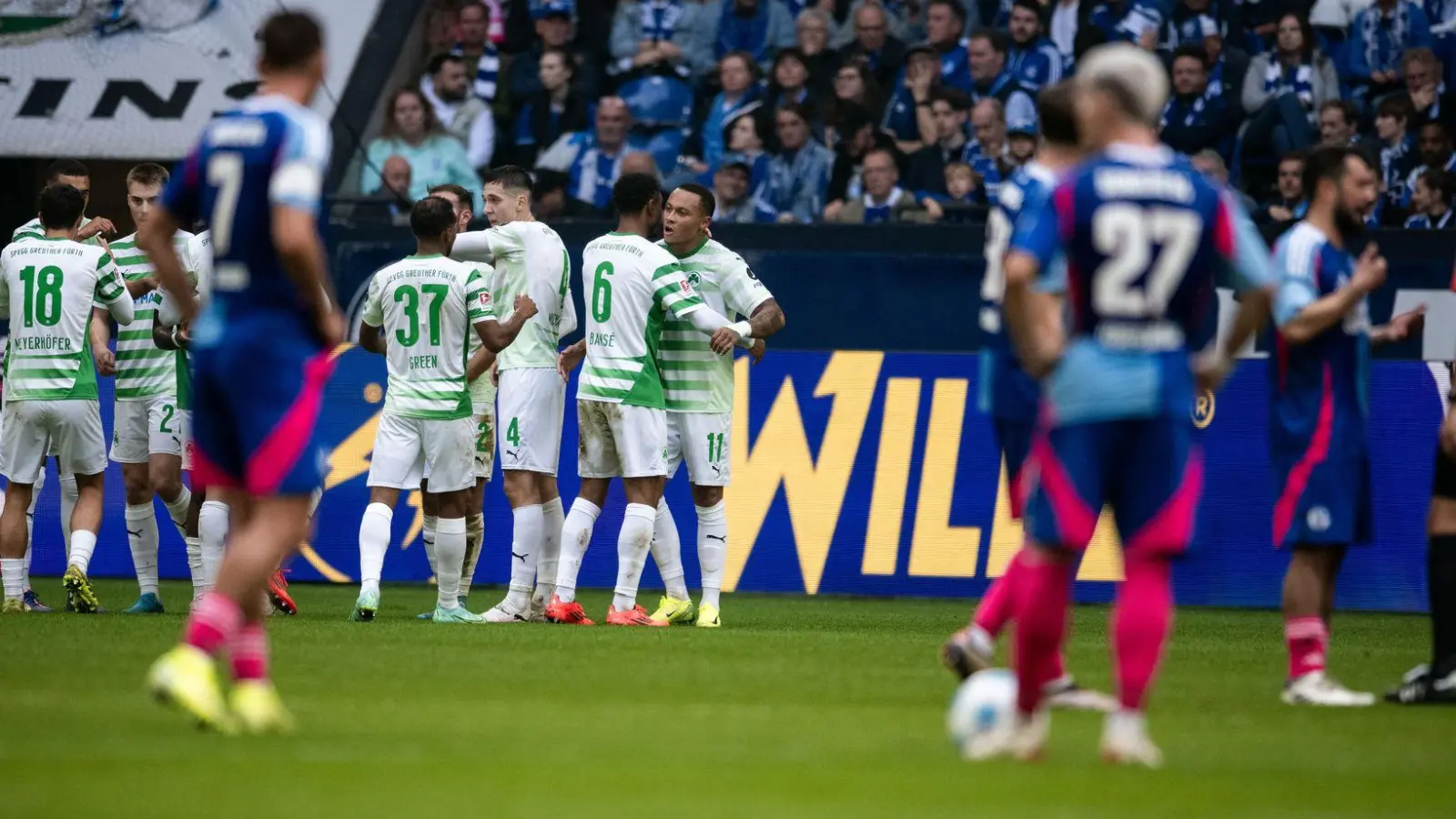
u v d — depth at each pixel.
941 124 52.84
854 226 47.41
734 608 39.72
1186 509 15.02
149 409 34.31
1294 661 21.80
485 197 34.41
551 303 33.66
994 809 13.22
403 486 32.75
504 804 13.07
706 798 13.54
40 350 33.59
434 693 20.41
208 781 13.91
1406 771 15.64
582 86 56.06
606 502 41.53
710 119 55.66
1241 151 52.47
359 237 48.88
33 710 18.22
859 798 13.64
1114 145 15.14
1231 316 43.16
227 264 16.78
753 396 41.44
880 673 23.73
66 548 42.00
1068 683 20.48
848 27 56.44
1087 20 54.34
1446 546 22.12
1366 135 52.84
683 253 34.09
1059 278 15.88
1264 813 13.34
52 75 54.97
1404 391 40.44
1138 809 13.33
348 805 12.89
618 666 24.06
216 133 16.88
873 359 41.38
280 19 17.25
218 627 16.33
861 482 40.97
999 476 40.66
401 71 55.97
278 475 16.56
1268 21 54.31
